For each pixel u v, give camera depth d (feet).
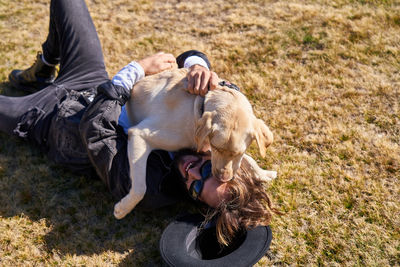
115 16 16.97
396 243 8.93
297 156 11.13
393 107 12.25
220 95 7.72
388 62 13.88
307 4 17.10
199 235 8.49
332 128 11.75
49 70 12.57
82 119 8.94
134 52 14.99
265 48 14.84
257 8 17.12
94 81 11.25
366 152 11.05
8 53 14.89
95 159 8.95
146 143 8.17
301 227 9.48
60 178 10.77
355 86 13.12
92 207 10.07
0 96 10.82
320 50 14.60
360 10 16.37
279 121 12.13
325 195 10.09
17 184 10.59
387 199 9.87
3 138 11.82
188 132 8.10
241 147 7.39
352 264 8.67
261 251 7.74
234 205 8.06
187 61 10.44
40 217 9.79
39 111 10.51
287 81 13.51
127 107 9.23
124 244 9.20
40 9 17.43
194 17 16.87
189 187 8.75
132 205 8.28
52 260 8.88
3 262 8.80
